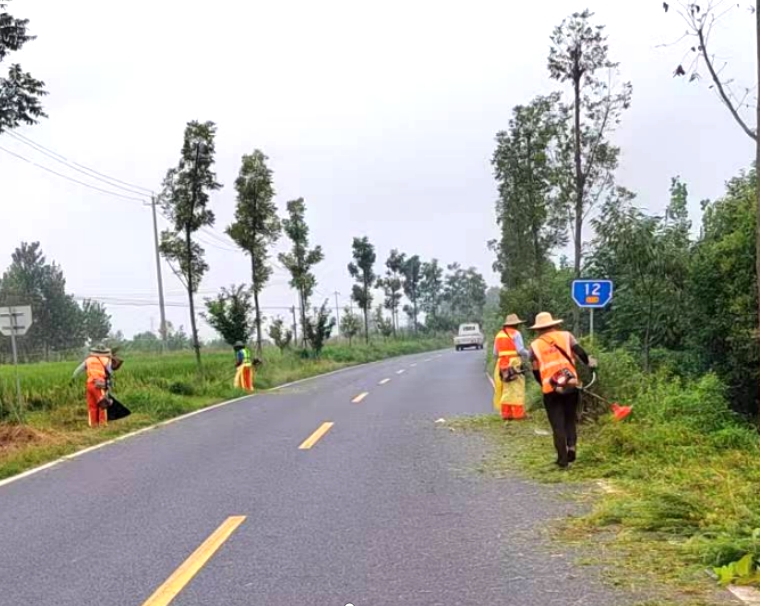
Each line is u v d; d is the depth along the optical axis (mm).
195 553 6230
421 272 84688
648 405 11883
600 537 6324
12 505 8414
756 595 4828
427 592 5152
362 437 12734
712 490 7484
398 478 9164
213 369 25953
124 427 14969
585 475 8828
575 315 17953
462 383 24375
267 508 7773
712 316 17906
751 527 5949
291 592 5234
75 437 13633
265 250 31656
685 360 18641
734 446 10211
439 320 86875
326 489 8641
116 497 8594
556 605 4809
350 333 56625
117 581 5594
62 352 51281
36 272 60750
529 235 26641
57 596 5312
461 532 6664
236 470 10016
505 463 9891
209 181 26031
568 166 18484
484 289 94000
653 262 15664
